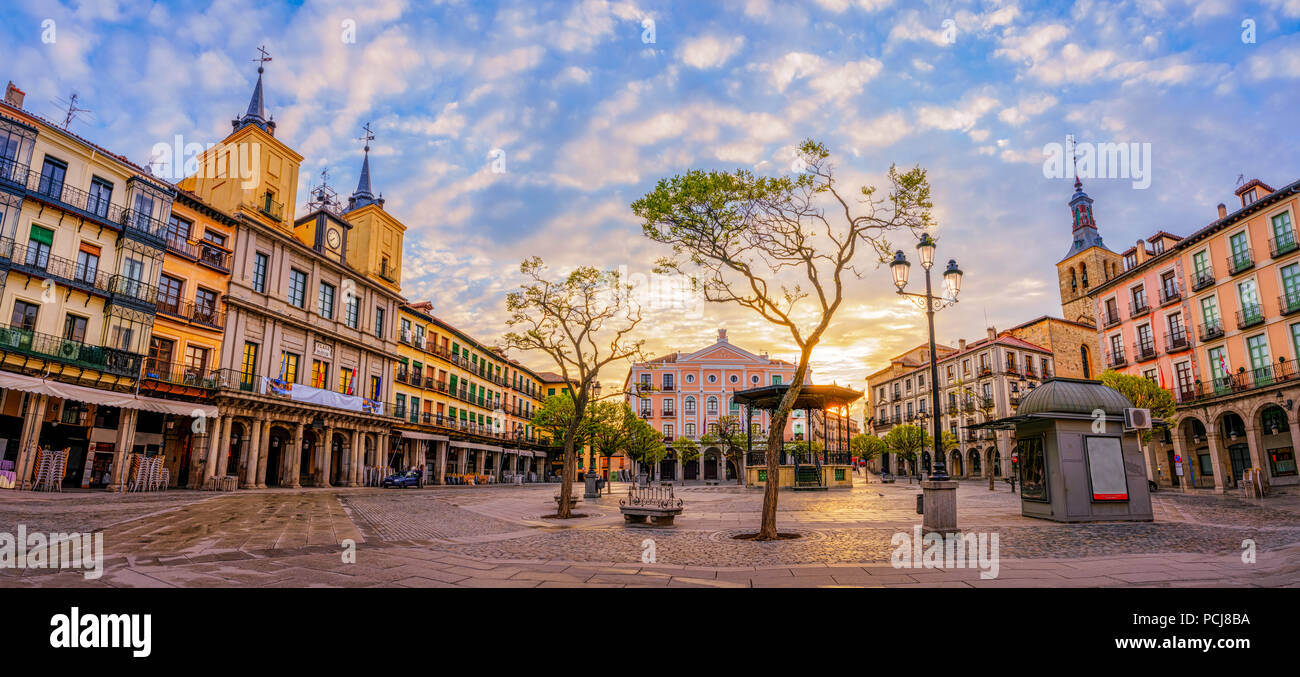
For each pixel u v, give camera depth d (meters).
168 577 6.60
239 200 31.98
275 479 35.88
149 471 25.09
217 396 28.64
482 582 6.72
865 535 11.06
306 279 35.72
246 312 31.11
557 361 17.78
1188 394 34.78
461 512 17.30
